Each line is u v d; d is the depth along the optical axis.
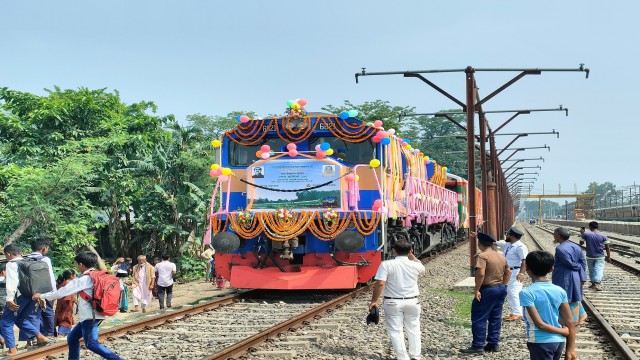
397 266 7.33
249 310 11.70
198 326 9.95
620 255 28.78
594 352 8.06
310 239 12.99
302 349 8.30
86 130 23.27
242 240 13.21
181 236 27.34
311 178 12.93
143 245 27.80
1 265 10.07
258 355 7.89
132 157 23.52
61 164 19.11
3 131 21.47
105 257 28.89
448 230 26.08
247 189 13.19
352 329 9.74
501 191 36.56
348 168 13.11
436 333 9.60
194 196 25.89
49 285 8.78
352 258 12.91
